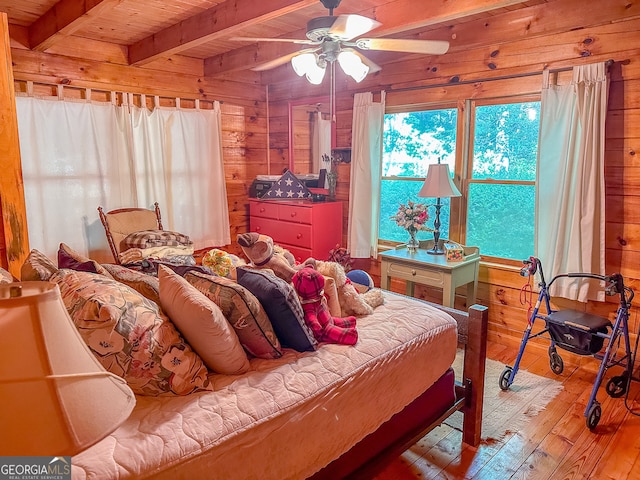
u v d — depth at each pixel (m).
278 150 5.15
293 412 1.44
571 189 3.01
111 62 3.93
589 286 2.99
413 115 3.98
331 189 4.55
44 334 0.72
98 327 1.37
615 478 2.08
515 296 3.47
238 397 1.43
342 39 2.40
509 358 3.33
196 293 1.54
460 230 3.80
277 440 1.39
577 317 2.72
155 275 2.32
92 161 3.87
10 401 0.68
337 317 2.02
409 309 2.23
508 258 3.56
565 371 3.12
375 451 1.80
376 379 1.73
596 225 2.93
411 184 4.09
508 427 2.47
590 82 2.85
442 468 2.16
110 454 1.15
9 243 2.22
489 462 2.20
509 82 3.32
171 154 4.38
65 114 3.69
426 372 1.99
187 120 4.45
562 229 3.06
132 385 1.42
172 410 1.36
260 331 1.64
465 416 2.32
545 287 2.79
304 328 1.73
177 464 1.19
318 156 4.71
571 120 2.95
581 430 2.44
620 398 2.76
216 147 4.70
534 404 2.70
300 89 4.79
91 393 0.77
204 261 2.34
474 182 3.68
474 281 3.51
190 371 1.46
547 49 3.10
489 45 3.37
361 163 4.14
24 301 0.71
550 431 2.44
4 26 2.13
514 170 3.46
